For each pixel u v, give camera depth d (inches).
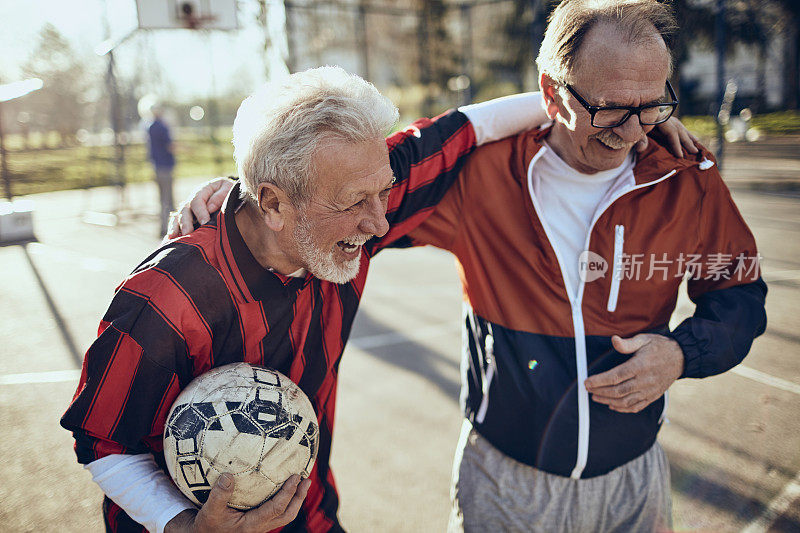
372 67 921.5
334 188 45.7
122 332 46.3
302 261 49.3
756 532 88.1
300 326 53.6
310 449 49.2
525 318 63.4
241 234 50.9
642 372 55.6
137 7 161.9
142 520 48.3
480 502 66.9
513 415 63.7
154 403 47.7
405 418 141.6
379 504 109.8
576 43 53.2
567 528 64.2
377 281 268.5
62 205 516.1
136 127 919.0
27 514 111.7
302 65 644.1
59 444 137.4
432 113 695.7
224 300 48.8
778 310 152.2
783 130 268.4
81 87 875.4
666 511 65.4
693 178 60.4
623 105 51.9
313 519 58.4
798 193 213.2
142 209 481.1
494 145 65.3
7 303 244.7
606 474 62.7
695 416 113.8
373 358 178.4
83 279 278.4
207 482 45.7
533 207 61.6
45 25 729.0
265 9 395.2
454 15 853.8
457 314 218.1
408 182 60.6
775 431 108.7
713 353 56.9
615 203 59.9
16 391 166.2
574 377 62.1
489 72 828.0
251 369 48.7
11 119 910.4
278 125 45.7
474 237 65.9
